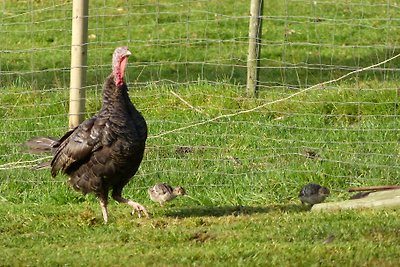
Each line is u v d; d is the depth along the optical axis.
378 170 16.34
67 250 12.55
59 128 18.84
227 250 12.12
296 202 15.58
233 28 29.75
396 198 14.57
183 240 12.90
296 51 27.56
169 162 17.00
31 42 28.84
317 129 18.14
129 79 24.95
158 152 17.38
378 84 22.27
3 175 16.81
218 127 18.84
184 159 17.05
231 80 23.80
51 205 15.68
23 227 13.96
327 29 29.53
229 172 16.66
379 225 13.10
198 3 32.31
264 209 14.94
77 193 16.05
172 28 30.00
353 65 25.67
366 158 16.72
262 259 11.69
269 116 19.62
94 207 15.34
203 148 17.62
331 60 25.69
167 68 26.14
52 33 29.45
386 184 16.03
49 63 26.62
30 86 22.69
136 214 14.66
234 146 17.80
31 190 16.41
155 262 11.75
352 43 28.25
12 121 19.94
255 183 16.11
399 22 29.75
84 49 16.53
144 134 13.84
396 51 27.06
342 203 14.73
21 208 15.26
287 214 14.27
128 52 13.58
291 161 16.94
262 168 16.75
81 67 16.56
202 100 20.53
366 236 12.66
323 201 15.03
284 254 11.85
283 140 17.69
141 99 20.80
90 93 21.97
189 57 27.06
